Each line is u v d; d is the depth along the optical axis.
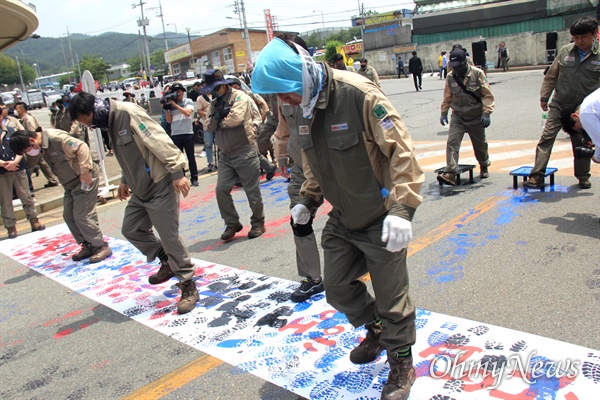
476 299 3.54
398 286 2.42
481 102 6.22
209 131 5.40
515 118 11.10
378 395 2.68
